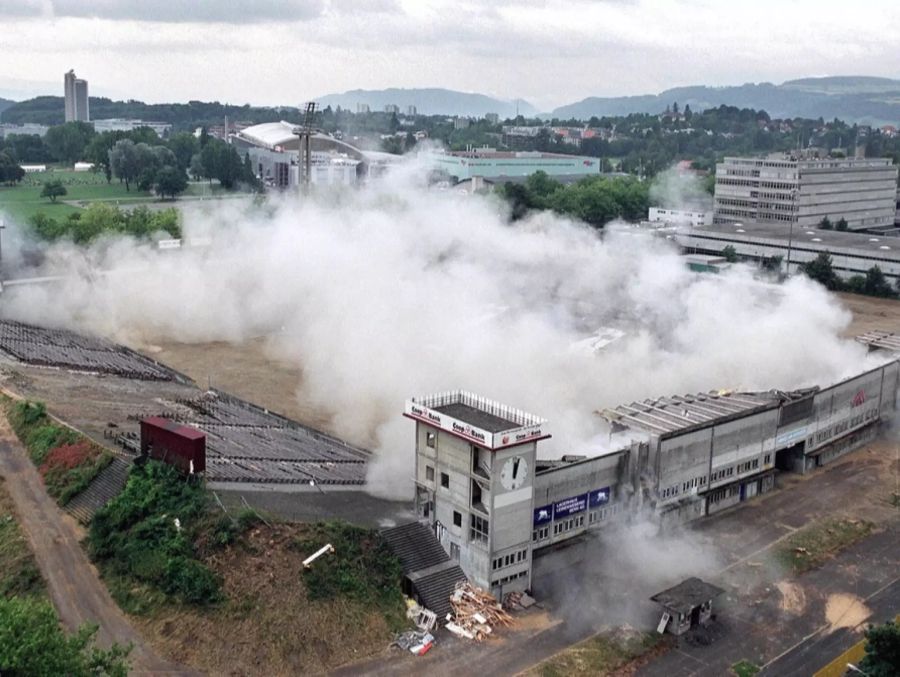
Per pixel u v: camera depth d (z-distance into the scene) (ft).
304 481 289.94
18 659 169.99
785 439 345.92
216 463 294.46
